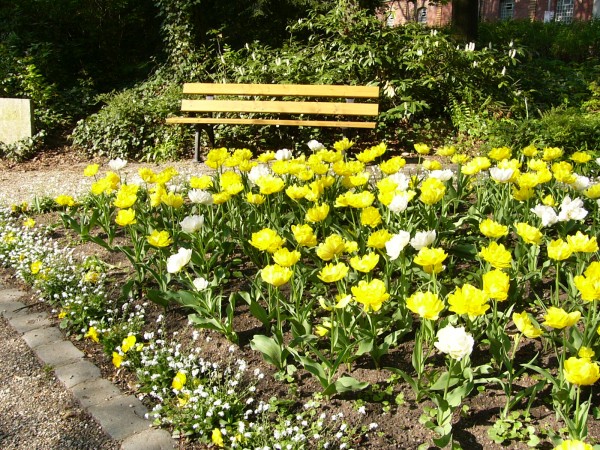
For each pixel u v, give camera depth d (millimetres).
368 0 10383
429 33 10000
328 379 2801
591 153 7031
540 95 10266
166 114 9578
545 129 7609
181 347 3314
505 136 7582
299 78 9484
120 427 2756
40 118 10117
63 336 3602
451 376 2682
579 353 2424
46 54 11781
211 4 12703
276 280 2717
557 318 2301
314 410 2725
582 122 7613
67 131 10344
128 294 3766
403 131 8828
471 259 4027
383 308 3207
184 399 2797
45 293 4043
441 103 9414
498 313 3107
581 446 1842
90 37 13602
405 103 8664
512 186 4395
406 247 3752
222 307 3678
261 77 9750
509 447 2488
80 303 3707
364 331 2961
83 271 4305
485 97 9203
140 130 9297
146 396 2988
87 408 2904
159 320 3451
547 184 4750
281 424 2627
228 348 3273
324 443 2547
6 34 12617
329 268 2695
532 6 29594
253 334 3393
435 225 4113
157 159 8938
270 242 2984
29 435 2758
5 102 9523
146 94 11391
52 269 4152
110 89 12844
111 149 9297
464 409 2699
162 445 2627
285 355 3033
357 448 2531
